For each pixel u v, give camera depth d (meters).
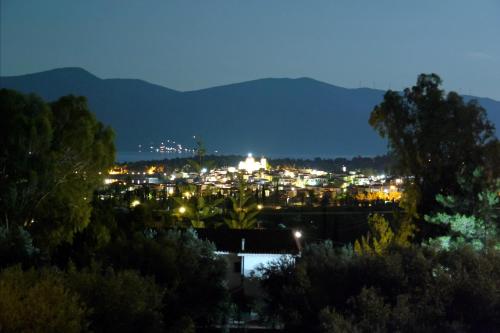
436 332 13.64
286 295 17.91
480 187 34.38
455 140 41.81
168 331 17.66
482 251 19.16
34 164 38.94
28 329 11.49
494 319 14.41
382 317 13.55
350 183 170.00
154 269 22.88
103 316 14.40
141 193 90.81
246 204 77.00
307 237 67.44
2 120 39.94
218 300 24.50
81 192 41.28
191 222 68.81
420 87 43.22
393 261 16.81
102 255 23.52
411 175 43.59
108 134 46.50
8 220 37.72
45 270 14.40
